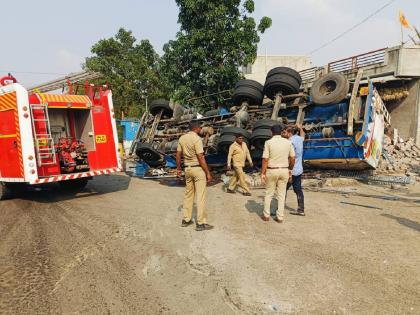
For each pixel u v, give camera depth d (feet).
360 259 14.32
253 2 57.31
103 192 31.45
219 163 39.24
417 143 55.06
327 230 18.40
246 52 58.13
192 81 60.23
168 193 30.55
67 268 13.78
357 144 30.73
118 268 13.73
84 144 30.94
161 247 15.99
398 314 10.16
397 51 54.39
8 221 21.45
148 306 10.77
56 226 19.92
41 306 10.82
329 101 31.73
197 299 11.19
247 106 38.11
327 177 35.55
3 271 13.56
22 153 24.66
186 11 56.90
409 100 56.29
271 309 10.50
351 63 62.59
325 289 11.72
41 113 26.11
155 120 43.80
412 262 13.96
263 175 19.84
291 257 14.56
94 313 10.39
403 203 25.05
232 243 16.38
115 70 115.75
